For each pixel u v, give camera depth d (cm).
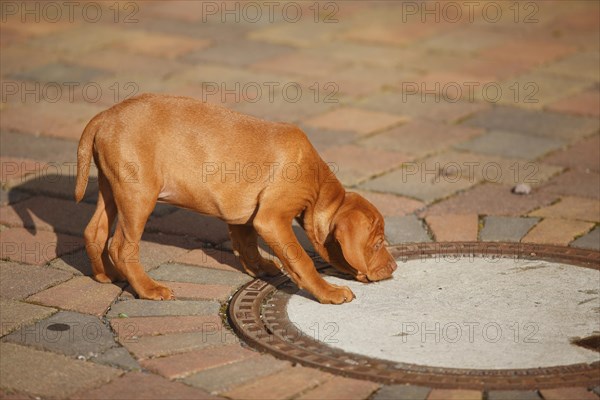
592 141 1045
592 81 1266
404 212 859
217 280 722
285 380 571
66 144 1037
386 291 698
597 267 732
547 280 711
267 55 1391
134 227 670
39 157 997
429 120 1120
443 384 564
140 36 1495
